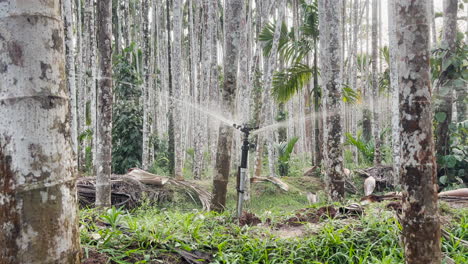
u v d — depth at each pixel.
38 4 1.56
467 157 6.74
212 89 10.27
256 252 3.31
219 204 5.17
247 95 8.12
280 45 10.66
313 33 10.17
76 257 1.69
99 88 5.10
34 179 1.53
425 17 2.31
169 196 8.02
